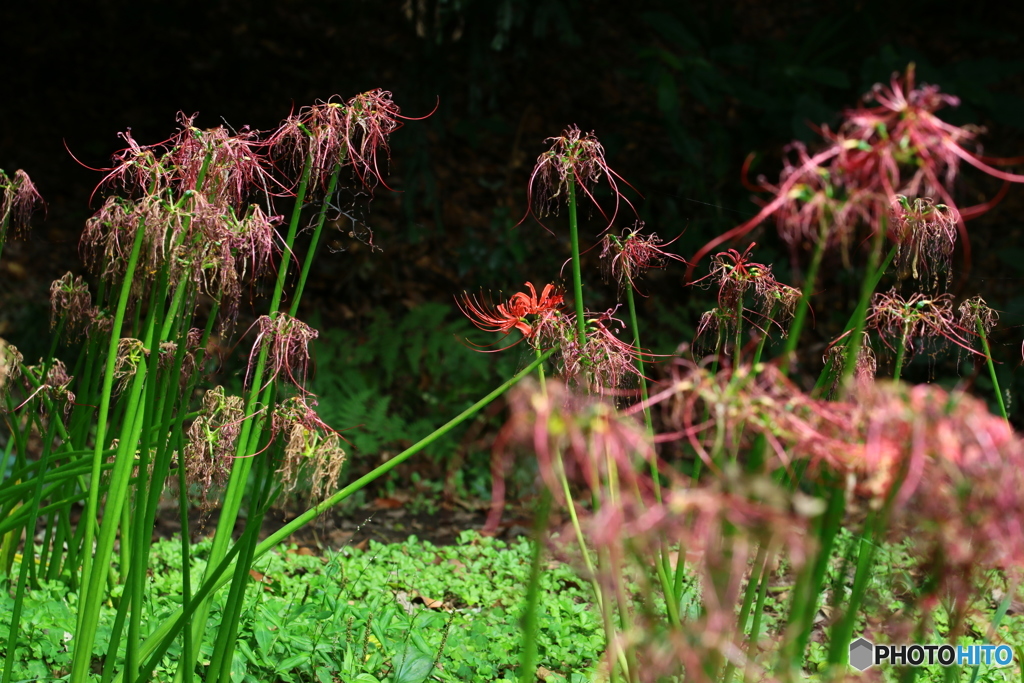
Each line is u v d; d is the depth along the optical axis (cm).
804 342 654
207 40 843
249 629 277
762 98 706
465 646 288
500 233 712
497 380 574
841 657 129
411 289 689
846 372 122
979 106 729
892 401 100
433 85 677
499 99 853
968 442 98
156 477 184
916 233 164
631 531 98
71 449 284
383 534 463
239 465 205
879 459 102
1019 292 695
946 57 974
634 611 180
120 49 824
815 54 750
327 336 589
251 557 189
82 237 196
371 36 850
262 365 198
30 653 256
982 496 98
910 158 105
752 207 729
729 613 99
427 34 650
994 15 1030
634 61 932
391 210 741
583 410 106
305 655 258
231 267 181
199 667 253
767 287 189
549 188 201
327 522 466
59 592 303
